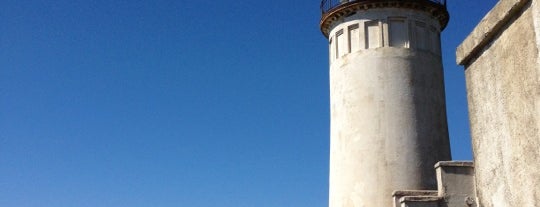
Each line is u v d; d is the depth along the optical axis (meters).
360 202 24.52
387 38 26.70
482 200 6.14
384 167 24.61
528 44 5.25
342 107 26.69
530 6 5.22
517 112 5.42
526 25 5.29
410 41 26.86
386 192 24.19
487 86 6.03
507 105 5.61
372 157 24.91
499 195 5.77
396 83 26.05
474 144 6.34
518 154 5.40
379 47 26.62
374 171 24.66
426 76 26.70
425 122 25.80
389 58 26.41
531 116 5.18
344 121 26.33
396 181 24.33
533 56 5.16
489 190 5.97
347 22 27.75
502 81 5.71
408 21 27.11
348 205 24.94
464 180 16.50
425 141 25.41
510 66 5.56
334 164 26.52
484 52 6.11
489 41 5.99
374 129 25.34
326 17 28.44
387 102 25.72
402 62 26.41
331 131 27.42
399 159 24.70
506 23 5.64
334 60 28.08
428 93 26.50
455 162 16.62
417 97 26.06
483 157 6.11
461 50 6.56
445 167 16.61
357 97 26.19
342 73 27.19
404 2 26.97
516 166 5.44
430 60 27.20
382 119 25.44
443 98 27.47
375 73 26.23
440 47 28.50
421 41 27.31
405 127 25.33
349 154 25.58
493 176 5.88
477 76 6.27
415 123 25.52
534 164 5.13
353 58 26.94
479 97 6.21
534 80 5.14
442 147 26.11
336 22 28.38
